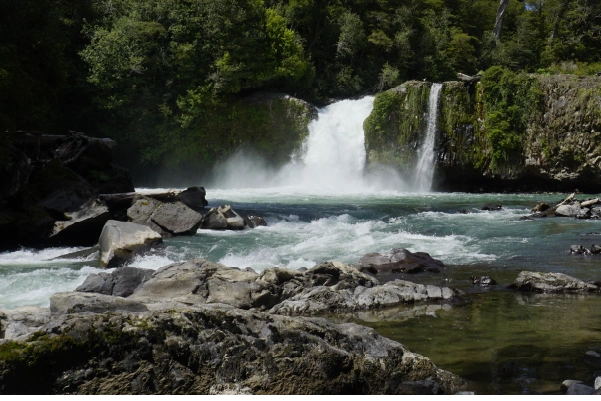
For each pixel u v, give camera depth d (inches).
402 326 345.7
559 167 1471.5
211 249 652.1
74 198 777.6
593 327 336.2
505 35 2687.0
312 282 445.7
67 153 946.1
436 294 425.4
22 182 785.6
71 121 1546.5
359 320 365.7
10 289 480.4
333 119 1691.7
